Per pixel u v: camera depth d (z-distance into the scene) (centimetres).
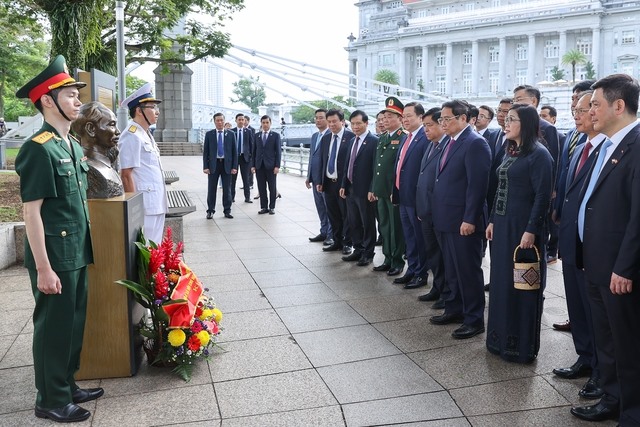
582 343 352
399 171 553
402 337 423
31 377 357
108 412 313
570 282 352
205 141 973
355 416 308
